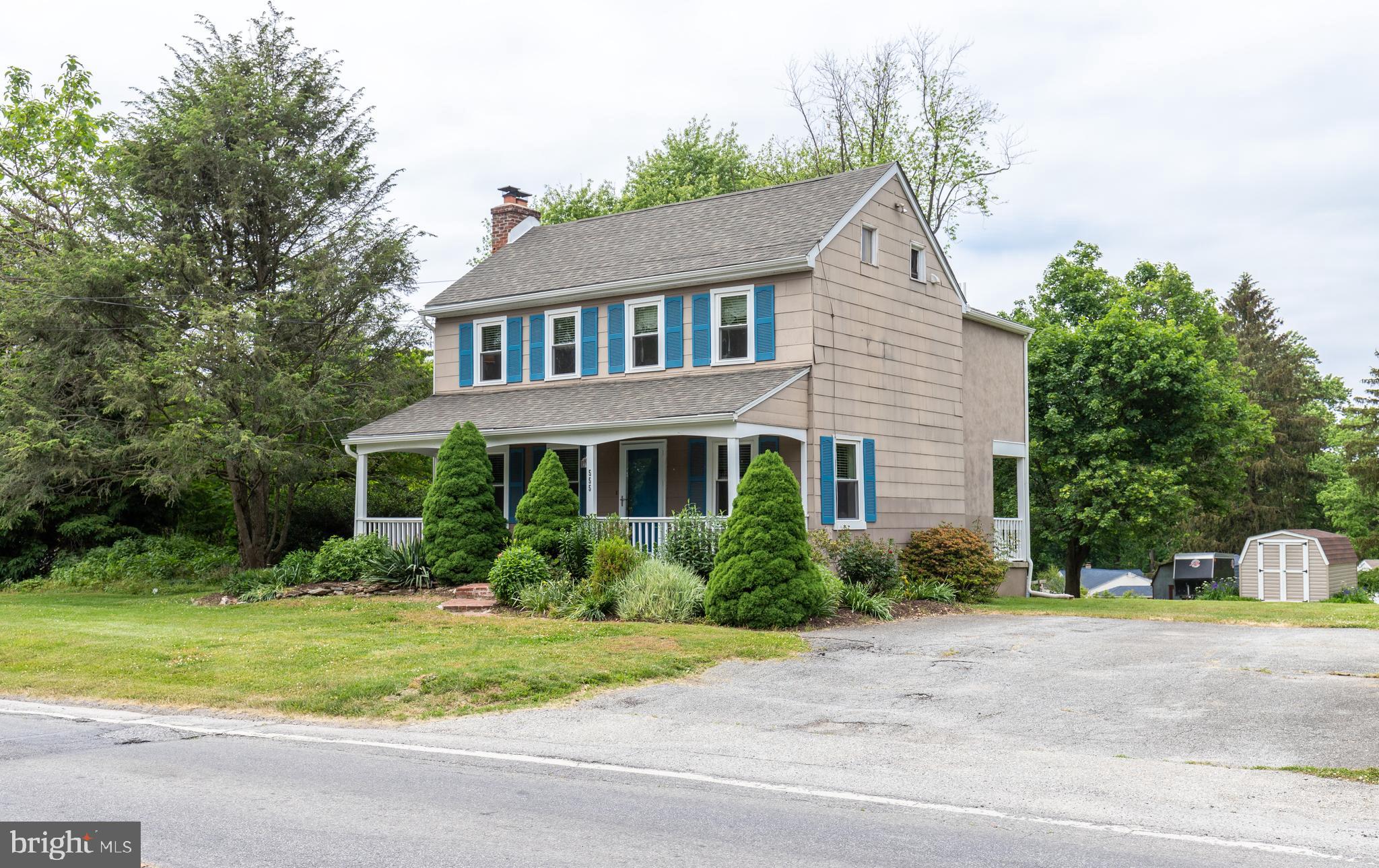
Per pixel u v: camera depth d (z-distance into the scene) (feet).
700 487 71.10
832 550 63.93
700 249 73.67
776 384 63.98
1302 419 180.75
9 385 78.79
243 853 18.53
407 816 20.98
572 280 77.46
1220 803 22.16
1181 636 47.83
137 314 80.79
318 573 68.44
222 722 32.04
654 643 44.19
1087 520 106.52
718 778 24.36
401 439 74.18
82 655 42.24
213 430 77.77
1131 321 106.22
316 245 88.02
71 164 96.78
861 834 19.80
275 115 85.66
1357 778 24.14
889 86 131.54
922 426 77.05
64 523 91.35
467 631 48.34
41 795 22.76
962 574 70.08
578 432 66.64
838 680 37.52
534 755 27.04
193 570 87.20
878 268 73.41
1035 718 31.17
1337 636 47.37
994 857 18.37
